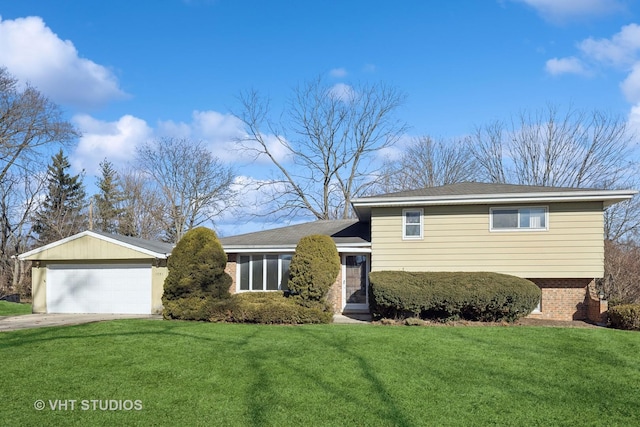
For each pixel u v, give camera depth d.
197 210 43.78
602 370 9.60
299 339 12.11
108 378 8.65
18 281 38.06
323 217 38.53
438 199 17.92
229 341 11.79
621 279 23.05
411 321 15.42
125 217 45.28
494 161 35.97
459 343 11.74
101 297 21.19
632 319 14.52
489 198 17.62
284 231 23.12
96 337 12.03
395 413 7.15
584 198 17.03
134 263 21.12
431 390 8.21
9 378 8.56
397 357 10.28
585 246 17.39
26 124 32.34
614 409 7.50
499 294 15.52
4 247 38.34
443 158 37.97
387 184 38.44
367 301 19.66
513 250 17.80
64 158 45.75
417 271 18.28
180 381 8.52
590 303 17.23
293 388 8.17
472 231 18.12
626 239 29.31
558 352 10.98
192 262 16.69
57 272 21.59
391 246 18.61
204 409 7.22
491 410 7.36
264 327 14.23
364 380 8.66
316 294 16.59
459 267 18.09
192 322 15.50
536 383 8.71
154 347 10.97
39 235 41.00
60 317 19.36
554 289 17.94
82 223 43.53
